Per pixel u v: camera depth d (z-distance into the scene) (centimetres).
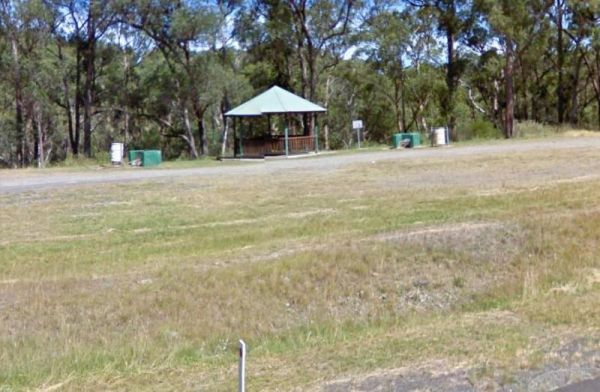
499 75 4628
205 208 1341
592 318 454
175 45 3931
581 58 4756
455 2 4175
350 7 4172
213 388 344
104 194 1645
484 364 360
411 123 5031
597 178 1491
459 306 662
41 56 3706
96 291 679
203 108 4175
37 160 4000
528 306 514
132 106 4200
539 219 927
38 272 792
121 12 3794
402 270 756
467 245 821
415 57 4562
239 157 3256
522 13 3897
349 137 5072
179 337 552
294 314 650
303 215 1188
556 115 5244
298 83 4662
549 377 340
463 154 2623
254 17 4125
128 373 386
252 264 759
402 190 1498
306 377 351
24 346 522
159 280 712
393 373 352
